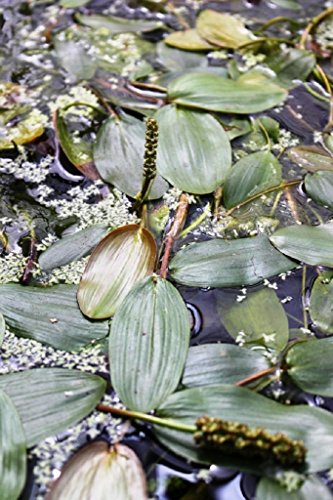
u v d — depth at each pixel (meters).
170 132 0.86
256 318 0.76
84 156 0.86
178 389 0.73
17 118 0.89
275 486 0.69
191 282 0.78
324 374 0.73
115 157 0.85
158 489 0.70
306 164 0.85
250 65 0.94
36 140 0.88
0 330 0.75
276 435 0.69
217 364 0.73
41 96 0.91
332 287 0.77
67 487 0.69
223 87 0.89
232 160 0.86
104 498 0.69
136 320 0.74
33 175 0.85
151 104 0.90
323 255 0.78
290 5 0.99
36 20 0.99
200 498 0.70
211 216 0.82
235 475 0.70
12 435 0.70
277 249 0.79
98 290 0.77
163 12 1.00
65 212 0.83
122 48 0.96
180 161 0.84
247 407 0.71
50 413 0.72
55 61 0.94
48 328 0.76
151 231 0.81
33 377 0.73
